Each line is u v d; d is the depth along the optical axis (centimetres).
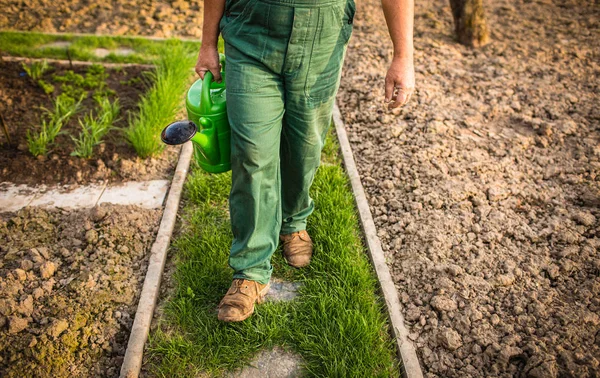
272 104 221
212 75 240
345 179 351
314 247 296
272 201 239
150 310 258
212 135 238
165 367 236
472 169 360
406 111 420
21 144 372
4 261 283
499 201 335
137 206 324
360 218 322
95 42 513
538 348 241
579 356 237
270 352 247
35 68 450
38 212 315
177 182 341
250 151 218
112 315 260
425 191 341
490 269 287
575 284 279
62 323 247
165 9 601
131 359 236
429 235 307
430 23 589
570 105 430
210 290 272
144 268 286
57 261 285
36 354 235
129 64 478
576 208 330
